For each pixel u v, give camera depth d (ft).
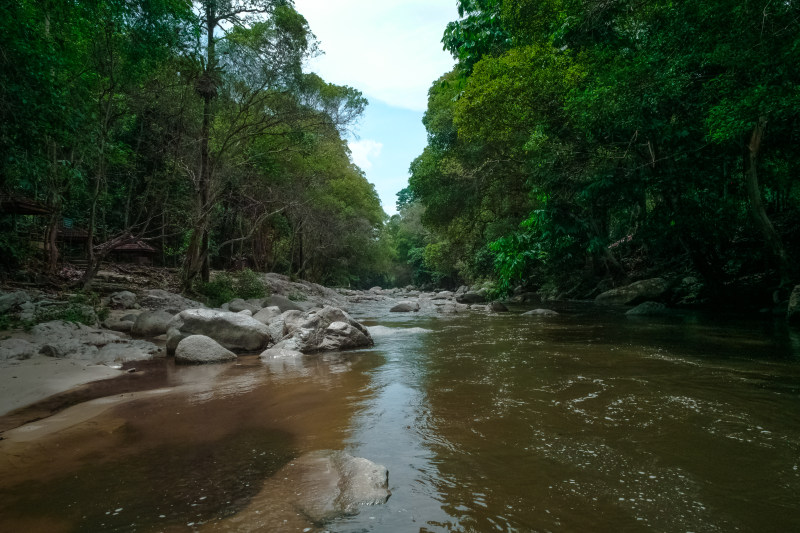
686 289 50.85
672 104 32.89
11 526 7.21
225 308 47.44
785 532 6.65
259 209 90.94
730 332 28.25
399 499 7.89
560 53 37.86
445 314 54.34
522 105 41.98
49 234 53.62
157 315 32.81
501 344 26.27
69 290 46.83
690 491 8.00
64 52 38.24
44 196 54.08
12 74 26.03
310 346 25.61
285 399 15.06
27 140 28.63
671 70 29.76
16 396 15.44
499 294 55.47
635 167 36.52
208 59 54.29
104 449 10.66
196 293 55.01
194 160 59.82
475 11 51.19
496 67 42.50
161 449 10.62
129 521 7.32
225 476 9.04
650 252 65.82
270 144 70.38
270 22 57.36
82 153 45.91
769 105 25.05
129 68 42.52
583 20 32.19
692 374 16.99
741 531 6.72
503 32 49.26
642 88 30.63
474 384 16.44
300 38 57.98
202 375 19.42
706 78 32.96
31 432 11.96
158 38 40.19
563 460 9.46
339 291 134.51
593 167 37.45
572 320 39.58
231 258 104.06
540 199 43.21
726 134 27.81
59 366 19.97
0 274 46.70
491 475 8.84
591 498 7.82
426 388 16.07
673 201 41.45
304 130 65.00
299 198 92.84
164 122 57.41
